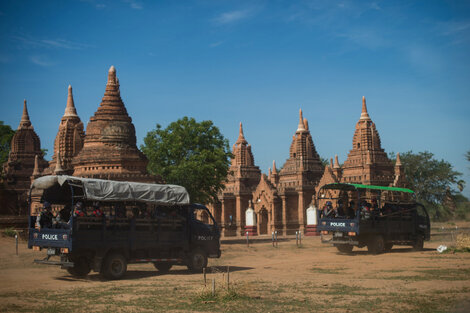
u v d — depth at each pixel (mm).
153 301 17375
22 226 45250
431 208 101188
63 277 23484
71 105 60312
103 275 22594
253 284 20641
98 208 23016
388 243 35781
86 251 22156
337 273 24375
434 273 23172
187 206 25469
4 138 85938
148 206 25484
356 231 32656
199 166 47656
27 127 71688
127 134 44719
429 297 17344
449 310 15469
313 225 65625
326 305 16484
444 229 63719
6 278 23141
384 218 34812
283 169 76625
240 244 46906
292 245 44156
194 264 25547
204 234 26031
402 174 66688
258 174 82688
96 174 41344
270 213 71750
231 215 77875
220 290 18234
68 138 53219
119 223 23031
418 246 37219
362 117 69062
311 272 25016
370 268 25922
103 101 46031
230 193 77625
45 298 18031
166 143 49656
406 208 37438
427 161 103125
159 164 50000
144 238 23688
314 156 76250
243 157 82188
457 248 33844
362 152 67750
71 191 22672
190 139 50469
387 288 19297
